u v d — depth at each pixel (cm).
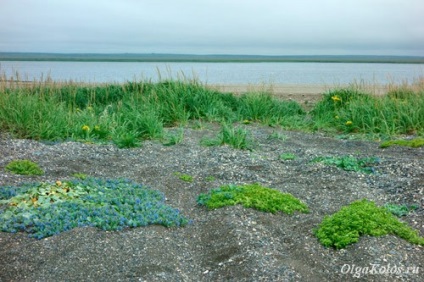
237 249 518
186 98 1320
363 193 700
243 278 469
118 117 1130
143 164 851
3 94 1080
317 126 1235
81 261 490
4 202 609
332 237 532
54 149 916
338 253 513
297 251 520
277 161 885
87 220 566
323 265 493
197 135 1102
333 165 835
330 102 1425
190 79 1447
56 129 1030
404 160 864
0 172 747
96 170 807
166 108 1254
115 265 485
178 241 551
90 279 463
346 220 550
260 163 859
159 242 539
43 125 1012
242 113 1327
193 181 756
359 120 1210
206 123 1246
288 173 809
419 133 1139
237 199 638
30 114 1025
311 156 918
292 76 4862
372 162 851
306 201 671
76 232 541
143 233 554
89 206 606
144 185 726
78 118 1110
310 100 1802
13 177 727
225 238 546
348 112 1263
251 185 689
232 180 762
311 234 556
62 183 686
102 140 1023
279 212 619
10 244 524
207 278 480
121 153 920
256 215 602
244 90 2184
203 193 694
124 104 1286
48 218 570
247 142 1021
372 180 762
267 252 511
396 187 720
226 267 492
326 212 629
